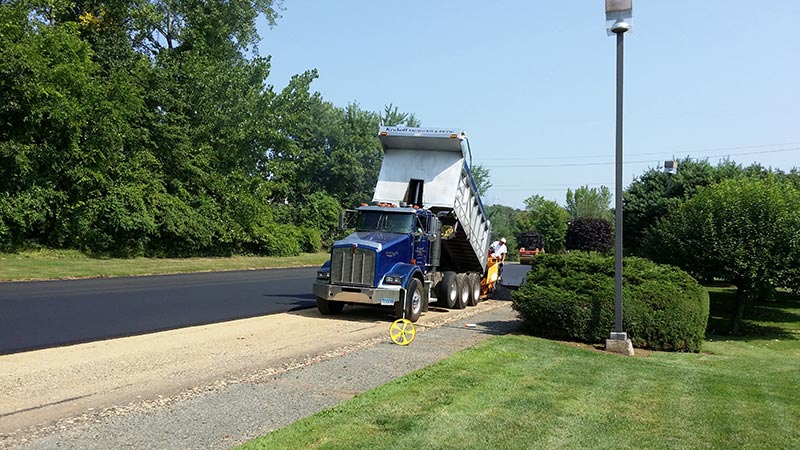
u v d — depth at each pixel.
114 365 8.31
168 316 12.89
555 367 8.82
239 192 36.22
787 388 8.34
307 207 52.06
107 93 27.95
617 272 11.12
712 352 12.21
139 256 29.61
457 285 17.28
